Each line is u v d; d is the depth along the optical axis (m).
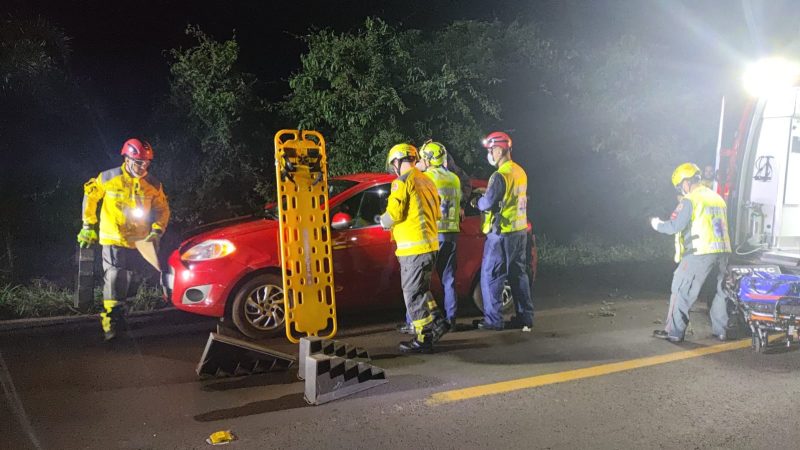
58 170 9.67
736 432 4.43
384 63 10.77
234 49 10.22
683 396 5.09
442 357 6.09
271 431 4.40
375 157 10.49
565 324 7.45
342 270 6.89
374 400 4.96
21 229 9.28
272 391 5.17
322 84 10.88
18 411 4.74
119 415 4.67
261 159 10.37
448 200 6.77
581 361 5.98
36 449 4.13
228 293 6.55
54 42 9.38
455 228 6.81
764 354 6.25
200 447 4.17
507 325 7.15
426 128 10.99
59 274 8.96
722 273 6.69
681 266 6.59
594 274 10.91
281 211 5.44
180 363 5.89
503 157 6.97
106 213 6.51
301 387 5.26
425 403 4.91
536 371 5.68
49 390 5.17
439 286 7.53
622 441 4.28
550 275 10.82
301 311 5.53
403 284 6.12
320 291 5.62
